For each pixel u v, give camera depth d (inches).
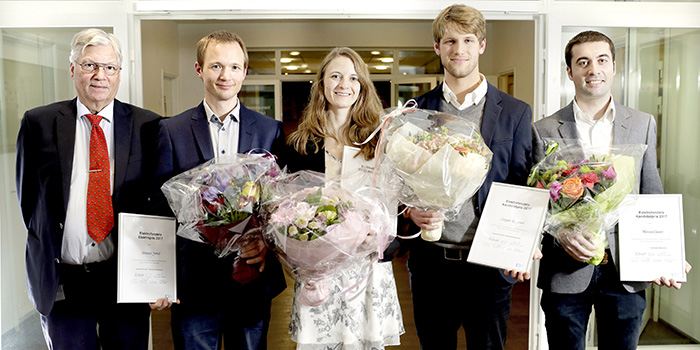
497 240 73.9
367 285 76.4
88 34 78.0
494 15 109.4
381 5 108.2
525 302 169.5
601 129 84.0
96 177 78.6
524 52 264.2
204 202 66.2
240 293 77.3
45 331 81.6
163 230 75.4
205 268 77.6
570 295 81.7
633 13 109.5
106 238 79.0
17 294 109.7
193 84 330.0
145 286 73.7
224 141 79.2
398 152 68.9
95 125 79.7
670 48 113.2
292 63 342.0
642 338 119.1
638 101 113.7
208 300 77.7
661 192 81.9
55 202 78.2
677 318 119.3
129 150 80.9
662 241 77.5
